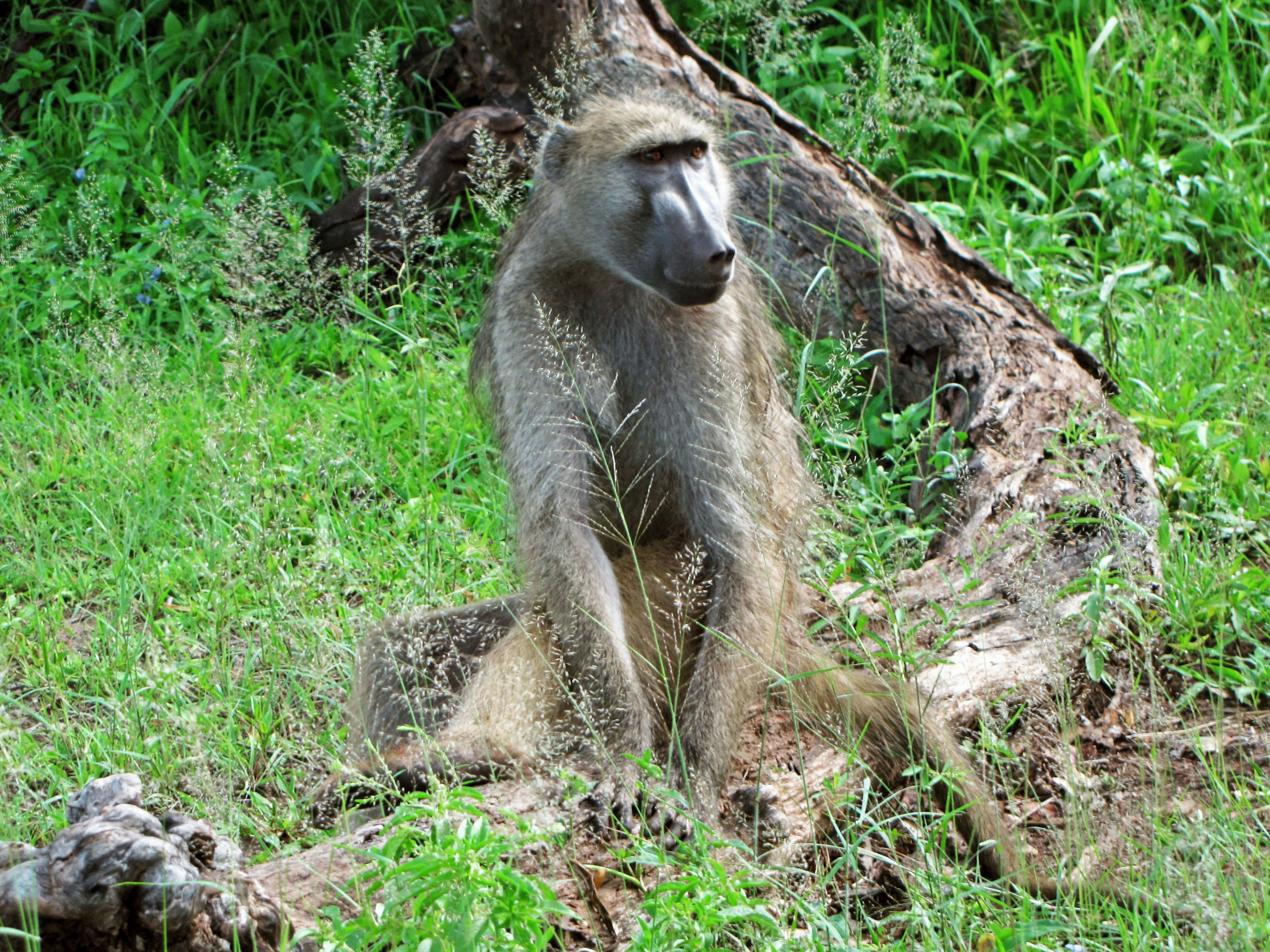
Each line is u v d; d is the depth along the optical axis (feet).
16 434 36.55
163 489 34.24
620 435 26.89
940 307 36.14
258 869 19.48
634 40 39.06
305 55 52.08
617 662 24.31
